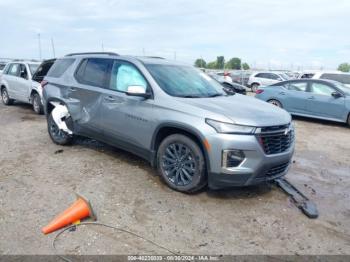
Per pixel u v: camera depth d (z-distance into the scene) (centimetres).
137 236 336
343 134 909
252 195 446
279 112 447
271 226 368
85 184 459
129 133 491
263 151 395
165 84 472
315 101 1070
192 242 330
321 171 575
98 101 535
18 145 646
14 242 318
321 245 336
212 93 505
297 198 438
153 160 466
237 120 389
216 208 403
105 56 562
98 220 364
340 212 414
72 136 621
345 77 1380
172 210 392
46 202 401
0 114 1017
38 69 1044
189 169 423
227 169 388
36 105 1020
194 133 404
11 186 445
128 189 446
